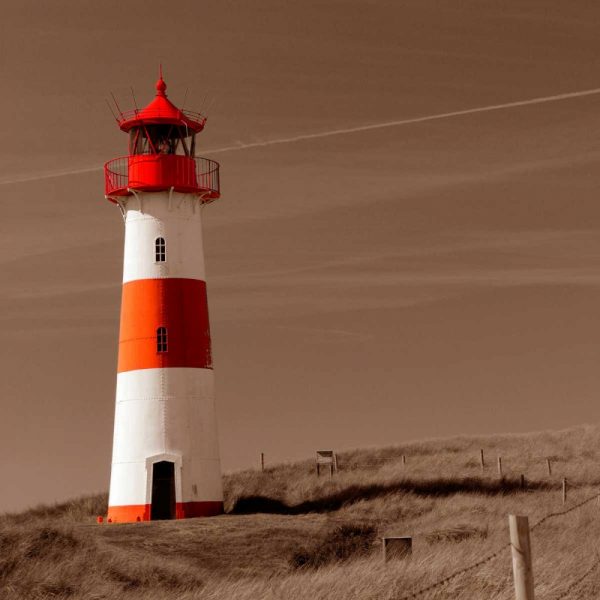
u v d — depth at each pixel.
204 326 77.62
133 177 77.50
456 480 83.06
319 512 73.25
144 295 76.38
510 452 101.00
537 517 55.66
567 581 33.19
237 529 60.56
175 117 78.25
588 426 112.94
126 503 74.12
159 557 51.22
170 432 74.62
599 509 57.41
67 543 46.38
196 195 78.75
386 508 70.94
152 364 75.31
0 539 44.62
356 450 106.75
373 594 32.94
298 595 33.38
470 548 42.84
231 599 33.91
